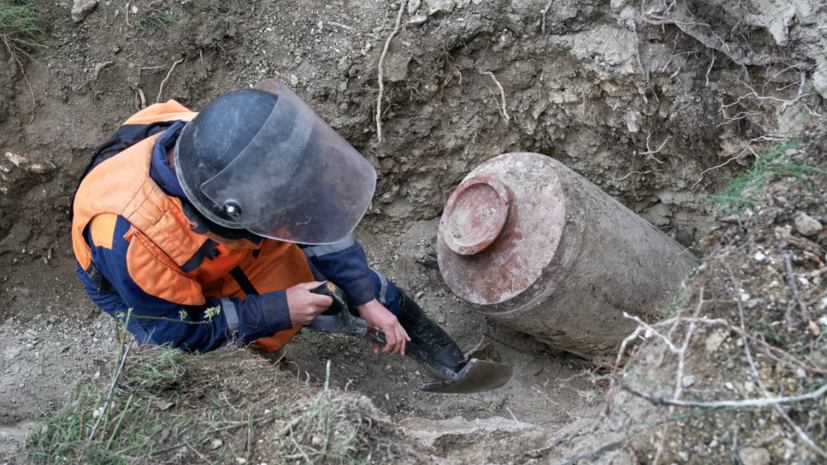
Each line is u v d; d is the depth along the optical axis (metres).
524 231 2.24
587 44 2.64
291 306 1.98
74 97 2.66
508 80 2.78
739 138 2.61
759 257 1.63
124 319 2.04
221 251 1.89
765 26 2.39
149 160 1.81
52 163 2.63
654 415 1.46
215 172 1.61
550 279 2.19
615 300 2.31
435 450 1.75
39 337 2.64
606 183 2.97
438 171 3.01
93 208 1.80
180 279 1.85
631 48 2.60
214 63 2.79
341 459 1.54
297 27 2.79
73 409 1.82
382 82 2.70
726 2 2.43
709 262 1.57
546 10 2.62
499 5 2.65
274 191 1.64
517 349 2.88
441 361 2.48
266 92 1.74
